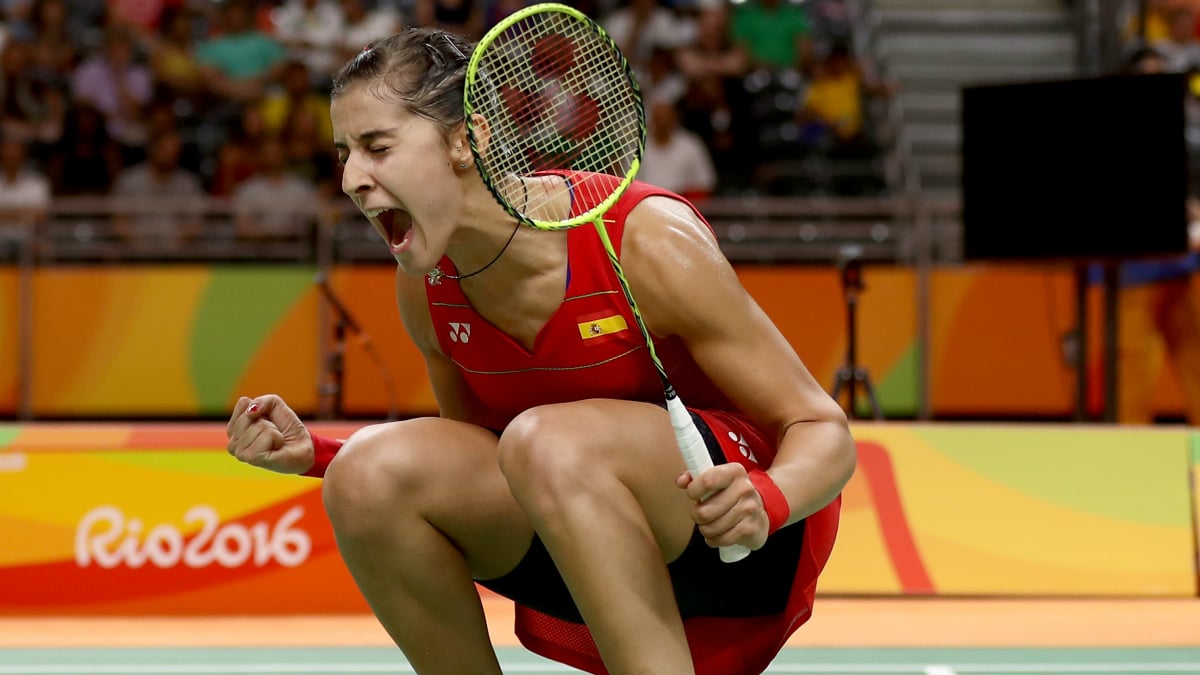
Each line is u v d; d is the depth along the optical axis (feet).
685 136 73.20
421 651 19.77
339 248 61.98
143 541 38.86
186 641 35.04
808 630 35.55
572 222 17.17
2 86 75.92
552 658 21.13
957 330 61.46
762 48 86.17
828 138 79.25
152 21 86.17
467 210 18.02
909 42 94.58
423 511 18.90
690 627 19.65
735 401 18.76
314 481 39.27
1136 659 32.12
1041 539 40.42
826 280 60.64
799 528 19.06
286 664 32.09
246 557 38.93
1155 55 57.57
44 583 38.47
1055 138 49.01
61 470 39.04
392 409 48.06
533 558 19.76
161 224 62.54
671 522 18.07
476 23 81.82
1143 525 40.52
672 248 18.28
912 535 40.32
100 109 75.77
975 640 34.37
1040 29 95.86
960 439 41.19
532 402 19.83
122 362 60.90
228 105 80.07
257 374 60.90
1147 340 57.77
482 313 19.15
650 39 84.23
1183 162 47.85
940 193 86.58
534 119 19.11
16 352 60.64
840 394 47.44
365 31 83.76
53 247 61.67
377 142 17.40
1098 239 48.70
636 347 18.85
